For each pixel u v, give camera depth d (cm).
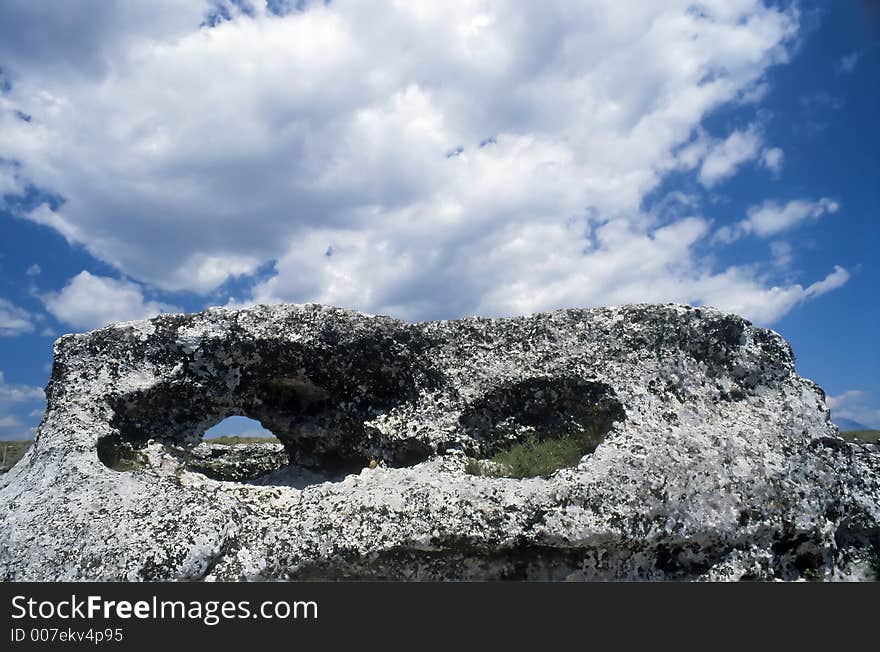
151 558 567
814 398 758
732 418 720
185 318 753
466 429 748
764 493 665
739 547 653
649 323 759
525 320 783
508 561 626
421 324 781
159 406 757
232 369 763
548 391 747
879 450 881
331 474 840
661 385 730
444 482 648
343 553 597
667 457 668
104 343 739
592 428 730
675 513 635
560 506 623
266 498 662
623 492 638
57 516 606
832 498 701
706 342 754
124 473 669
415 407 755
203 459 1023
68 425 693
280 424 817
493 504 621
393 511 619
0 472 951
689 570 648
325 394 802
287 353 751
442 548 607
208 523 600
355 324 752
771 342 771
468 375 754
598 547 624
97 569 561
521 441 749
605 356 746
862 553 736
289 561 594
